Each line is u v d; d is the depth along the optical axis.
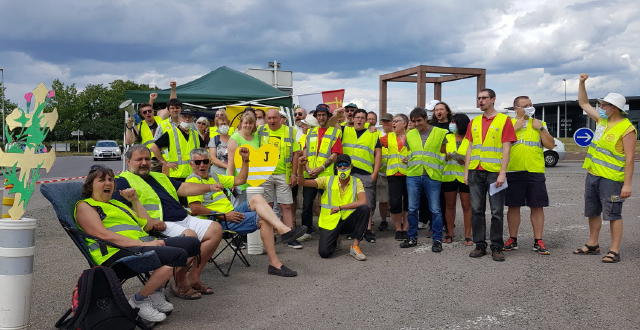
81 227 4.44
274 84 18.66
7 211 4.19
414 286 5.46
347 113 8.73
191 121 7.91
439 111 8.05
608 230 8.27
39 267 6.33
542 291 5.22
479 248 6.72
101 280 3.91
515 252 6.95
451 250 7.17
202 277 5.94
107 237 4.38
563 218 9.44
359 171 7.85
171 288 5.37
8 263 3.92
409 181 7.29
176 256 4.27
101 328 3.85
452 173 7.53
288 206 7.73
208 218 6.02
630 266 6.09
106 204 4.68
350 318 4.54
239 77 12.58
